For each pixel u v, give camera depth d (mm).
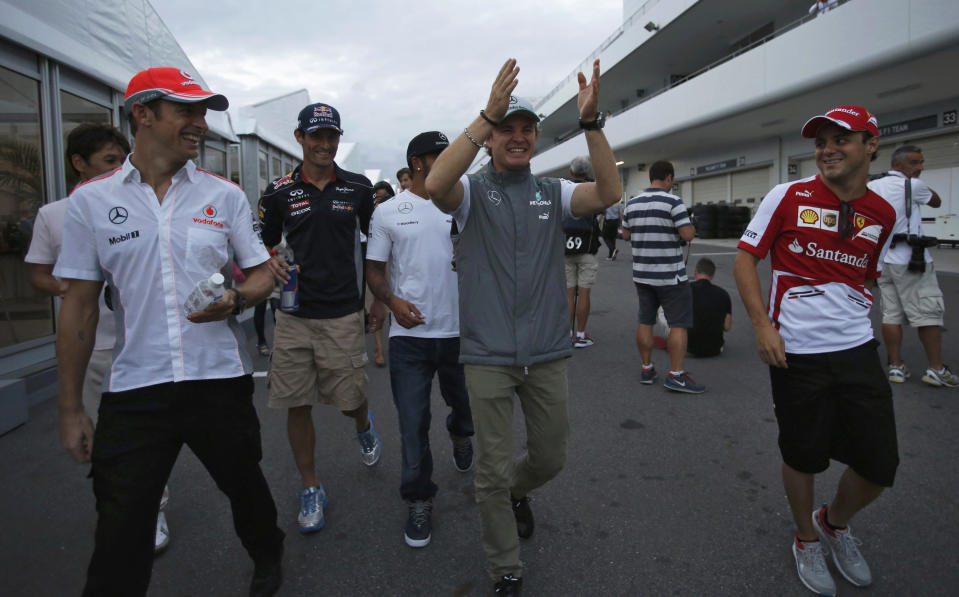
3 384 4102
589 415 4246
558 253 2285
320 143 2893
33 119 5133
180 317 1903
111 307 1933
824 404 2219
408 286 2770
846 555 2322
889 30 11758
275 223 3020
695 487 3115
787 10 19109
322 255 2898
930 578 2303
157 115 1841
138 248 1855
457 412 3061
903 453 3408
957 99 14422
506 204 2223
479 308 2191
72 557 2607
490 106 1940
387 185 6371
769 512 2846
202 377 1923
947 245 15031
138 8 6691
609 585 2316
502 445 2191
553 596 2256
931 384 4535
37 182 5188
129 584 1788
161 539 2625
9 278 4945
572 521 2803
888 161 16766
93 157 2730
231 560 2568
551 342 2209
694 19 19922
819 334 2221
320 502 2859
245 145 10734
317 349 2898
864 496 2244
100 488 1805
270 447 3838
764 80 15375
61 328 1839
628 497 3023
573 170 5746
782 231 2340
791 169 20078
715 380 5031
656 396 4648
